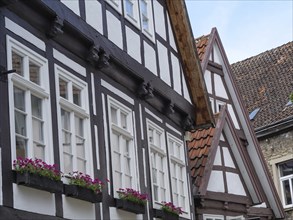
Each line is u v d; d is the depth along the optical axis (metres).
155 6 14.95
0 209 8.52
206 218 16.95
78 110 11.00
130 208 11.95
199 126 16.14
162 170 14.30
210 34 19.84
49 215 9.63
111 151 11.96
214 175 17.75
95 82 11.77
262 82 26.80
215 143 17.41
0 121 8.86
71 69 10.99
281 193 23.88
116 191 11.90
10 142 9.01
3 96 9.01
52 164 9.91
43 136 9.94
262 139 24.58
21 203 9.02
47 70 10.23
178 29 15.79
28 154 9.46
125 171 12.49
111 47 12.24
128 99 13.02
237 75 28.12
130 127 12.93
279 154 23.97
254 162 20.14
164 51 15.02
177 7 15.55
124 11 13.21
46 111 10.04
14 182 8.95
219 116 18.09
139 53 13.60
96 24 11.86
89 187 10.55
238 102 20.16
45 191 9.61
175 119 15.41
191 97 16.22
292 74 26.03
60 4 10.63
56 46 10.62
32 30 9.98
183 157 15.62
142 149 13.23
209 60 19.39
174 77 15.38
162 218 13.45
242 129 20.20
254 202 19.00
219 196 17.59
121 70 12.66
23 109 9.58
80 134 11.16
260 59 28.03
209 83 19.27
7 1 9.22
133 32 13.48
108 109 12.09
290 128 23.75
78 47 11.23
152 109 14.13
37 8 9.98
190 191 15.64
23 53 9.67
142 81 13.38
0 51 9.08
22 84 9.51
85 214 10.69
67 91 10.86
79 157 10.96
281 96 25.38
